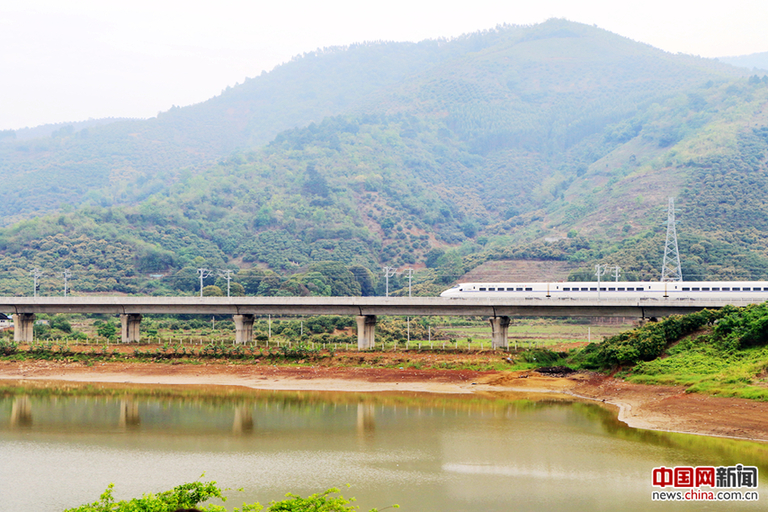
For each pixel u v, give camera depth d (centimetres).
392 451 6631
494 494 5403
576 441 6962
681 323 10469
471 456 6438
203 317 19412
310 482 5709
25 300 13825
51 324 17088
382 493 5428
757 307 9938
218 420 8088
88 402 9400
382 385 10769
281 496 5381
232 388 10775
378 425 7788
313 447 6800
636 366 9888
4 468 6128
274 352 12375
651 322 11006
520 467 6078
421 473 5928
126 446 6862
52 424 7862
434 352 11975
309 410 8769
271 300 13012
